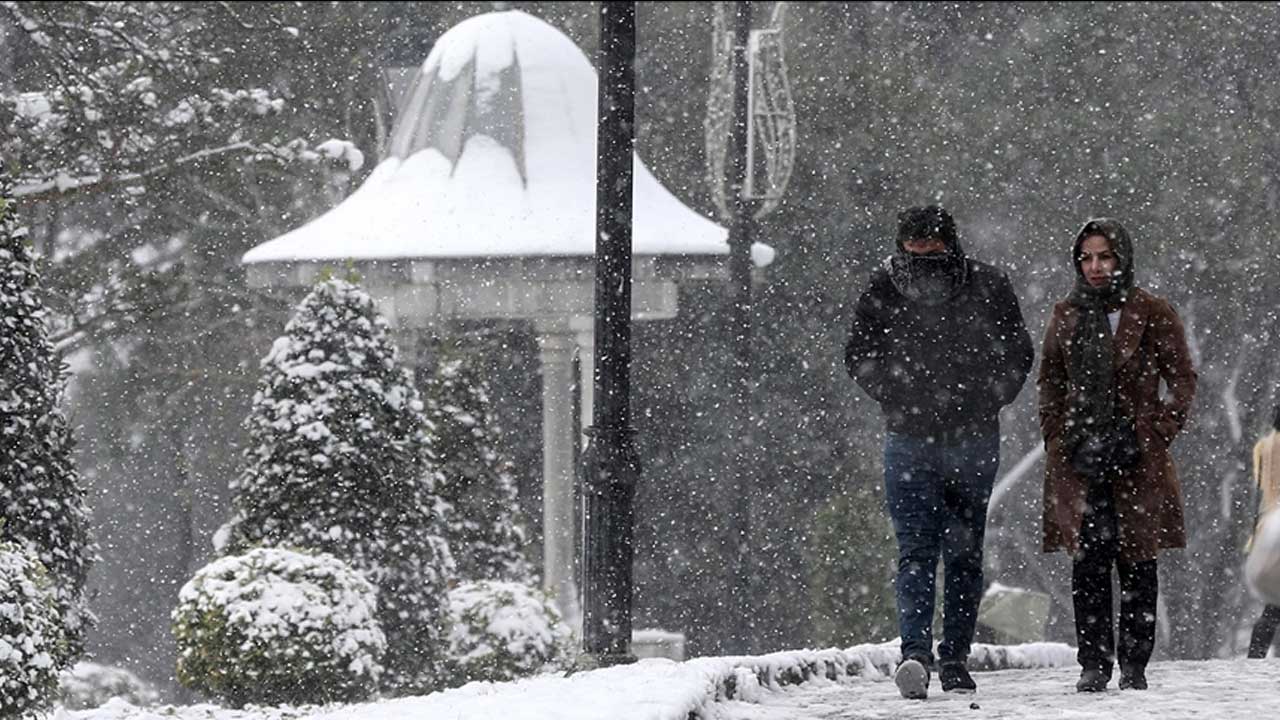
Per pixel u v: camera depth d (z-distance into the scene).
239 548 41.84
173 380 89.12
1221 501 90.56
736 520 63.62
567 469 64.69
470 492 54.75
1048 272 98.56
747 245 64.69
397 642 42.47
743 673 27.06
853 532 66.81
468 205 65.62
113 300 74.81
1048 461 26.25
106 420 89.94
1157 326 25.58
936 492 26.75
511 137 67.62
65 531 35.44
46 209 78.06
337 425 42.62
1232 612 89.62
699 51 106.38
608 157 32.22
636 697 22.12
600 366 32.19
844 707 25.31
